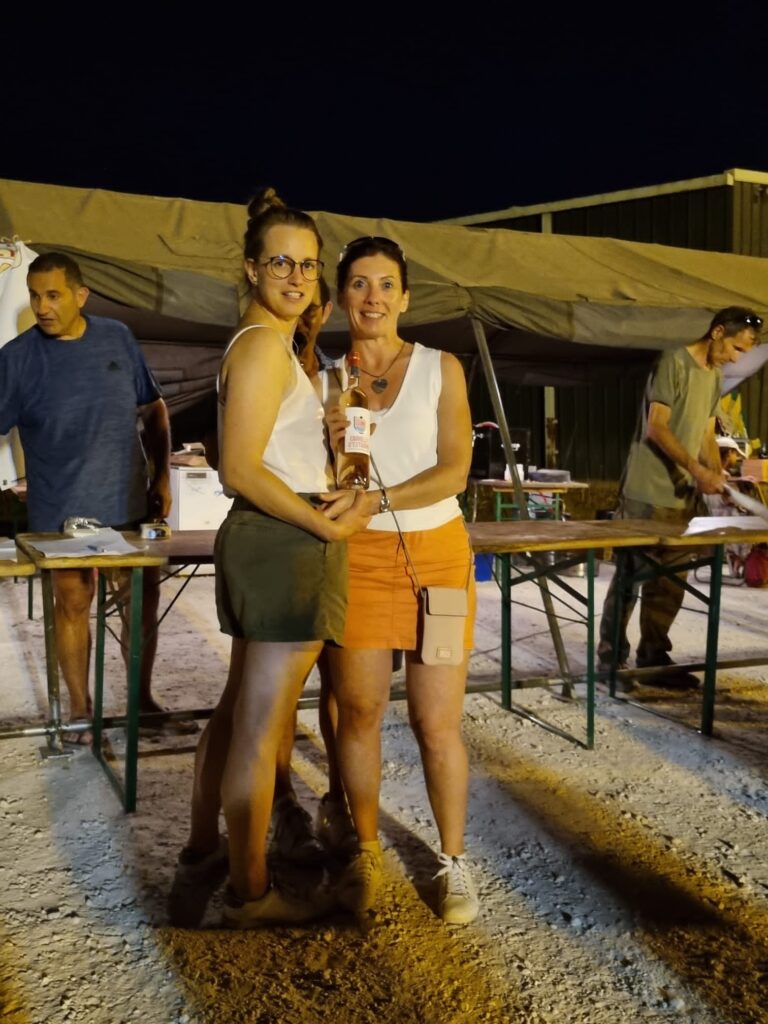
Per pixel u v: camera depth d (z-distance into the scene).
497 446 8.58
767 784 3.44
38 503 3.62
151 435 3.91
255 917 2.36
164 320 6.14
